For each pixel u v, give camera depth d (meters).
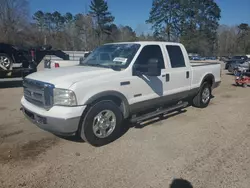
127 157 3.52
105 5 58.50
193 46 57.78
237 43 80.44
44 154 3.59
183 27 59.25
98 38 46.91
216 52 71.75
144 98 4.41
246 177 3.02
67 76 3.63
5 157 3.47
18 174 3.05
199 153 3.66
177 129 4.68
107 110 3.85
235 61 17.67
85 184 2.87
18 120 5.11
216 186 2.84
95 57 4.83
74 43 50.59
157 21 60.19
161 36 60.59
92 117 3.66
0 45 8.92
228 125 4.95
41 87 3.52
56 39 54.19
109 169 3.20
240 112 5.98
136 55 4.30
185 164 3.33
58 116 3.33
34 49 10.28
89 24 43.28
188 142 4.06
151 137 4.26
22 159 3.43
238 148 3.83
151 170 3.18
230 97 8.06
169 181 2.94
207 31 61.38
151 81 4.52
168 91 4.95
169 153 3.66
